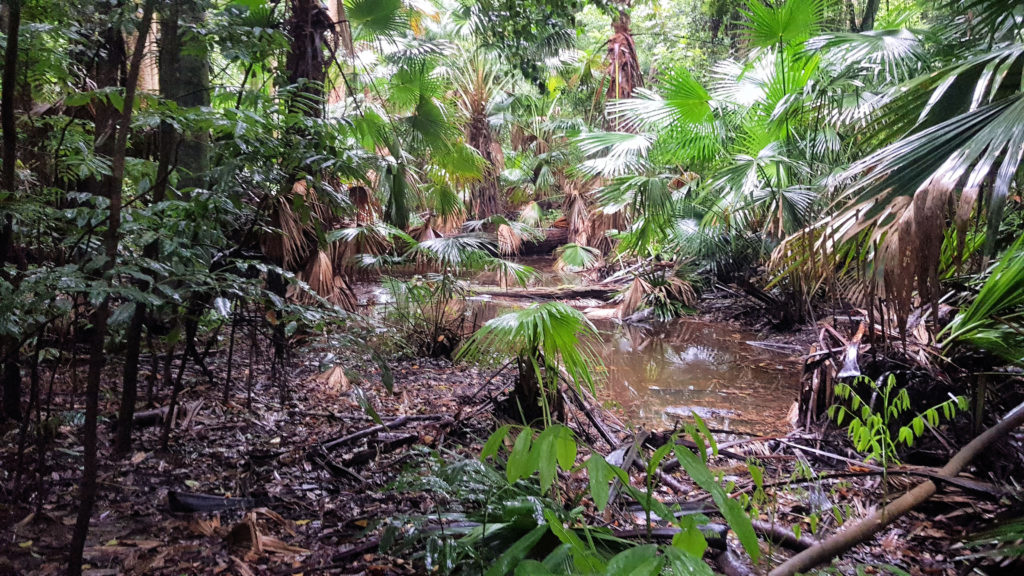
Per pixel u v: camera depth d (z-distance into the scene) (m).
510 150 14.90
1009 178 1.99
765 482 3.13
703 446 1.47
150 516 2.37
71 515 2.29
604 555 1.92
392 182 5.30
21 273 2.24
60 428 2.88
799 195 5.03
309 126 2.93
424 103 5.86
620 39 11.46
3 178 2.22
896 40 4.70
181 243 2.53
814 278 2.72
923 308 4.02
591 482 1.23
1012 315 2.79
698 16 15.33
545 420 3.29
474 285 10.21
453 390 4.62
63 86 3.12
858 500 2.93
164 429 2.95
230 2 3.23
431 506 2.59
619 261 10.48
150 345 3.30
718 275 9.27
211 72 3.60
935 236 2.05
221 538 2.26
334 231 5.06
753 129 6.09
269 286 4.24
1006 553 2.08
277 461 3.01
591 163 7.41
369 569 2.12
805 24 5.34
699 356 6.65
